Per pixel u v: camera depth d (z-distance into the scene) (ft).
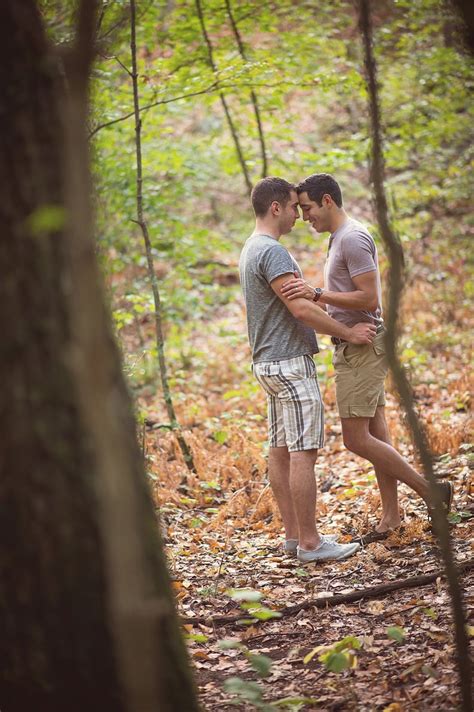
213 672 16.10
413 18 42.75
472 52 14.43
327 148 57.41
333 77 33.47
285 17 39.99
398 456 21.59
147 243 30.68
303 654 16.35
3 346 9.51
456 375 36.91
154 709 7.79
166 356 44.50
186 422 36.83
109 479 7.50
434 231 53.06
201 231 42.22
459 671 12.17
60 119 10.03
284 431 22.59
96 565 9.96
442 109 47.37
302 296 20.92
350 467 29.30
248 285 21.97
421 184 53.26
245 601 18.97
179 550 23.03
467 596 17.33
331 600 18.45
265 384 22.09
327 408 36.50
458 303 45.01
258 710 14.15
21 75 9.75
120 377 10.94
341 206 22.11
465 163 52.01
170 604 11.35
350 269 21.42
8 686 10.28
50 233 9.62
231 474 29.71
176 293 42.39
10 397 9.54
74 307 7.64
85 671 10.13
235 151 41.98
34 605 9.92
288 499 22.71
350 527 23.79
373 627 17.02
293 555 22.49
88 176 8.02
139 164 29.91
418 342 41.50
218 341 48.14
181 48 35.42
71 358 9.70
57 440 9.67
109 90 34.30
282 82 32.50
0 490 9.68
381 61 48.37
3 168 9.54
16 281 9.50
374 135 12.47
